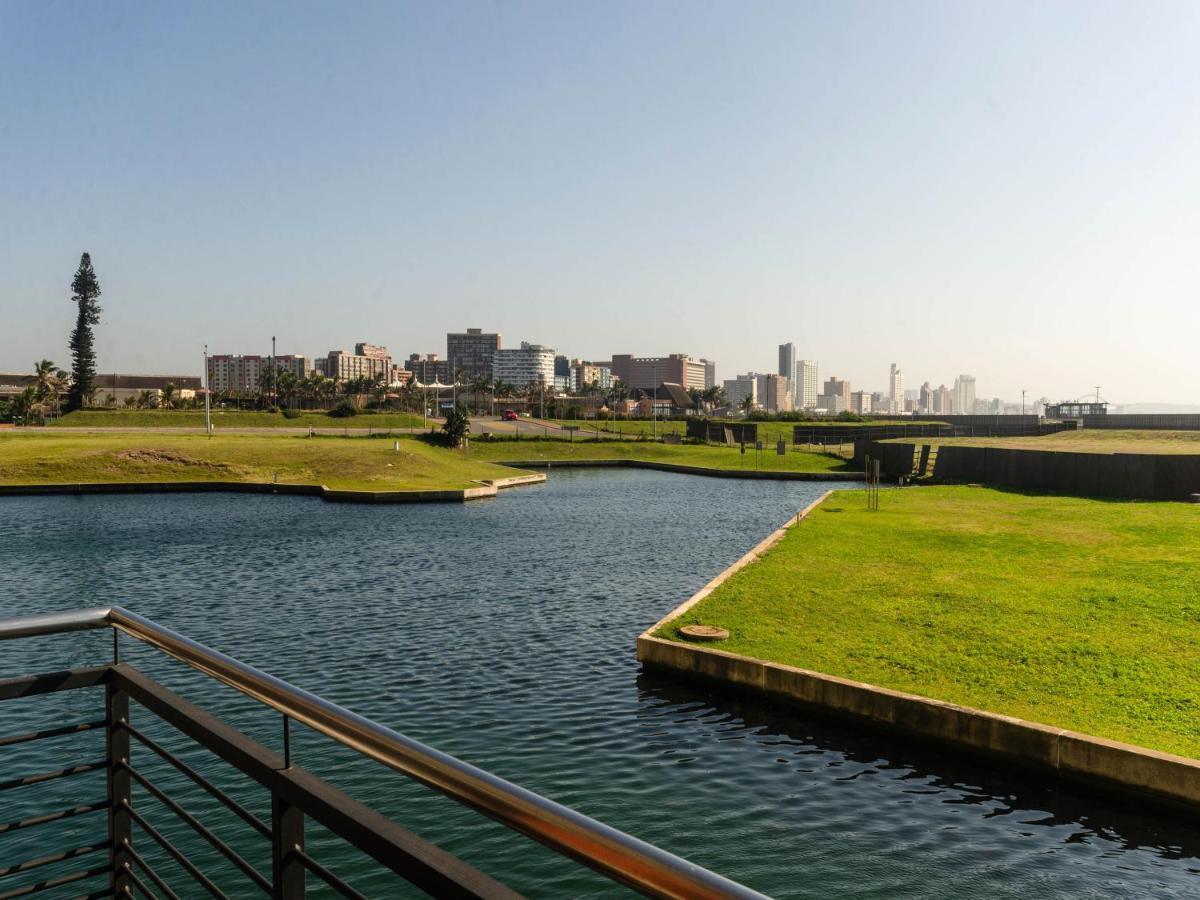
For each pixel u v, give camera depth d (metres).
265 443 82.50
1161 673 16.33
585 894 10.80
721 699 17.59
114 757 3.49
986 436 119.25
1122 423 128.75
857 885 10.78
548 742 15.49
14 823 3.31
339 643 22.61
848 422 156.62
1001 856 11.40
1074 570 26.66
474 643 22.50
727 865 11.27
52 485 63.59
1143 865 11.16
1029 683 15.96
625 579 32.06
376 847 2.13
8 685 3.17
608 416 182.38
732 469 89.12
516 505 60.34
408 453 80.38
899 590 24.38
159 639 3.14
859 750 14.88
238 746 2.72
